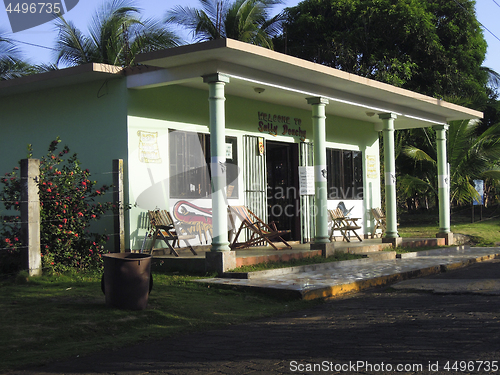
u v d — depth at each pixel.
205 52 8.44
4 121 11.82
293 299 7.62
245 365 4.48
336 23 25.11
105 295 6.59
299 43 26.11
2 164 11.79
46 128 11.15
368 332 5.56
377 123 16.22
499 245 16.73
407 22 23.38
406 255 12.62
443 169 15.49
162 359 4.75
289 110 13.39
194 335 5.71
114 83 10.22
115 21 19.09
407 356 4.56
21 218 8.25
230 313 6.73
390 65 23.06
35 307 6.42
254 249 11.52
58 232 8.73
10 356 4.81
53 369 4.52
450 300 7.45
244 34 20.45
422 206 32.06
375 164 16.27
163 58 8.79
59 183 9.12
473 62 25.94
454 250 14.43
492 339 5.03
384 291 8.54
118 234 9.73
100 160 10.37
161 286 8.05
